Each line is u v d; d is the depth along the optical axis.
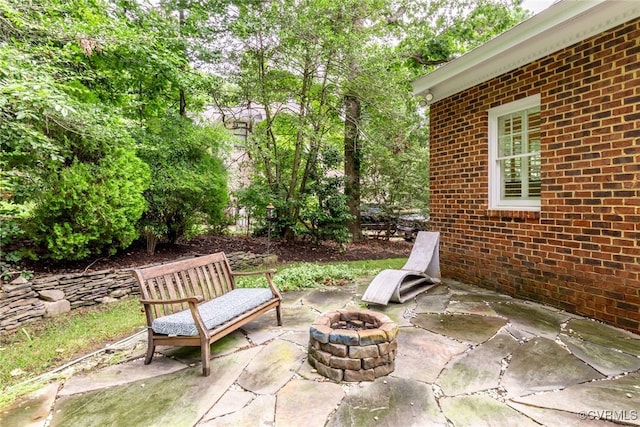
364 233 11.10
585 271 3.47
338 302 4.15
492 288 4.57
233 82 7.41
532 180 4.21
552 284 3.81
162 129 6.17
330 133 8.52
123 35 4.89
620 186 3.16
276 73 7.42
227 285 3.63
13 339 3.25
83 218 4.32
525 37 3.73
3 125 3.31
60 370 2.63
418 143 10.25
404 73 7.74
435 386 2.25
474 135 4.80
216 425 1.91
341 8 6.61
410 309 3.81
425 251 4.91
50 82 3.43
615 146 3.19
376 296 3.89
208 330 2.57
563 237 3.68
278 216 7.95
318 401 2.11
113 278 4.58
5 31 4.12
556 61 3.71
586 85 3.42
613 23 3.17
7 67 3.13
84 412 2.06
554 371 2.40
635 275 3.06
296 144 8.00
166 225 5.88
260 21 6.70
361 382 2.31
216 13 6.98
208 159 6.75
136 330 3.49
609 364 2.49
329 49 6.70
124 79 6.27
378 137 8.20
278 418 1.96
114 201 4.54
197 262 3.34
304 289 4.79
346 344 2.33
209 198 6.47
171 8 6.89
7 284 3.74
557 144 3.71
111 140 4.38
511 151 4.45
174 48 6.48
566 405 2.01
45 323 3.66
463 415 1.94
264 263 6.73
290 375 2.43
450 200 5.26
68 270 4.53
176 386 2.33
